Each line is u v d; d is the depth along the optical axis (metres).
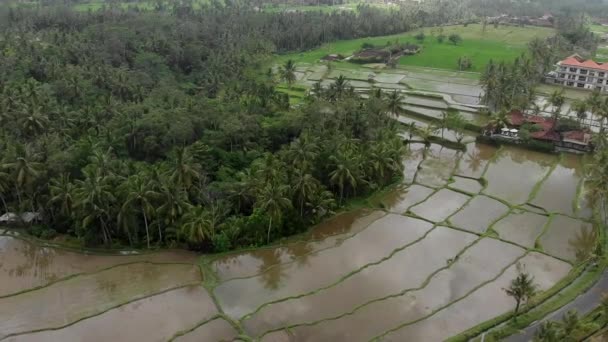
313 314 67.06
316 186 88.88
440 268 77.12
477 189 104.44
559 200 99.00
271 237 84.62
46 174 87.50
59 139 99.44
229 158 102.75
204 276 75.25
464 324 65.50
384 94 140.12
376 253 81.38
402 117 148.00
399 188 104.69
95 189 78.56
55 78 138.12
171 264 78.69
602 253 78.62
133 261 79.56
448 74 191.25
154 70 159.88
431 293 71.44
